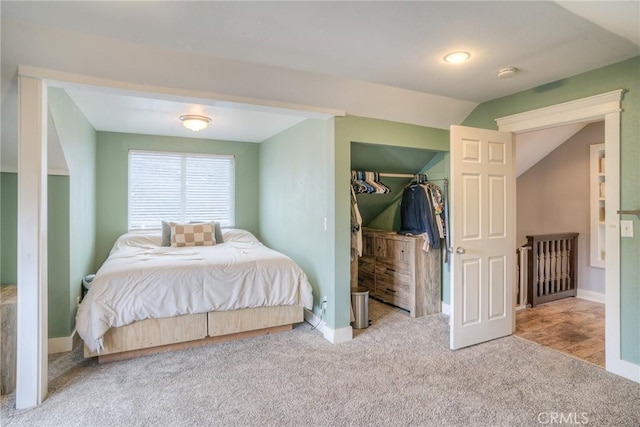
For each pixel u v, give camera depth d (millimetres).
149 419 2031
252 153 5410
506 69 2525
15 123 2406
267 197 5066
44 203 2189
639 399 2193
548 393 2270
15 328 2340
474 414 2053
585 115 2604
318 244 3529
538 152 4770
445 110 3402
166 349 2971
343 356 2854
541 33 1980
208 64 2338
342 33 1979
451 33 1979
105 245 4586
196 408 2137
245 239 4809
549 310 4070
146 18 1809
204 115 3746
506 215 3201
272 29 1931
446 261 3932
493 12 1750
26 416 2055
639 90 2334
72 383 2436
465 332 2990
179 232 4344
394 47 2156
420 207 3947
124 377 2520
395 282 4125
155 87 2387
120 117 3830
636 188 2373
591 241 4469
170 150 4898
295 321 3430
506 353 2887
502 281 3209
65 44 1994
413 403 2168
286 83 2648
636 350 2404
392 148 3646
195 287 2992
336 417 2037
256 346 3066
